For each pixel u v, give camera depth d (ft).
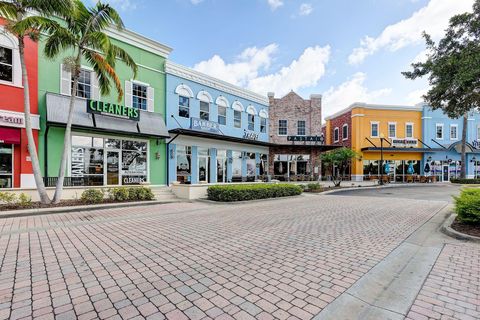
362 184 78.69
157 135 47.06
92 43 31.55
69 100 38.91
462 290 11.09
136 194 37.40
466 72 20.66
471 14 22.62
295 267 13.51
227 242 17.97
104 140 42.78
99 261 14.19
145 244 17.42
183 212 30.25
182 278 12.09
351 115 96.12
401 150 90.94
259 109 75.82
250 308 9.53
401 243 17.99
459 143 95.04
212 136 55.57
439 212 30.89
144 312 9.21
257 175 73.10
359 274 12.66
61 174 31.53
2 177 34.19
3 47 34.55
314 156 79.87
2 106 33.78
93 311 9.25
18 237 18.95
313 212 30.50
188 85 56.59
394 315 9.28
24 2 27.20
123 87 46.14
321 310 9.47
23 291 10.72
